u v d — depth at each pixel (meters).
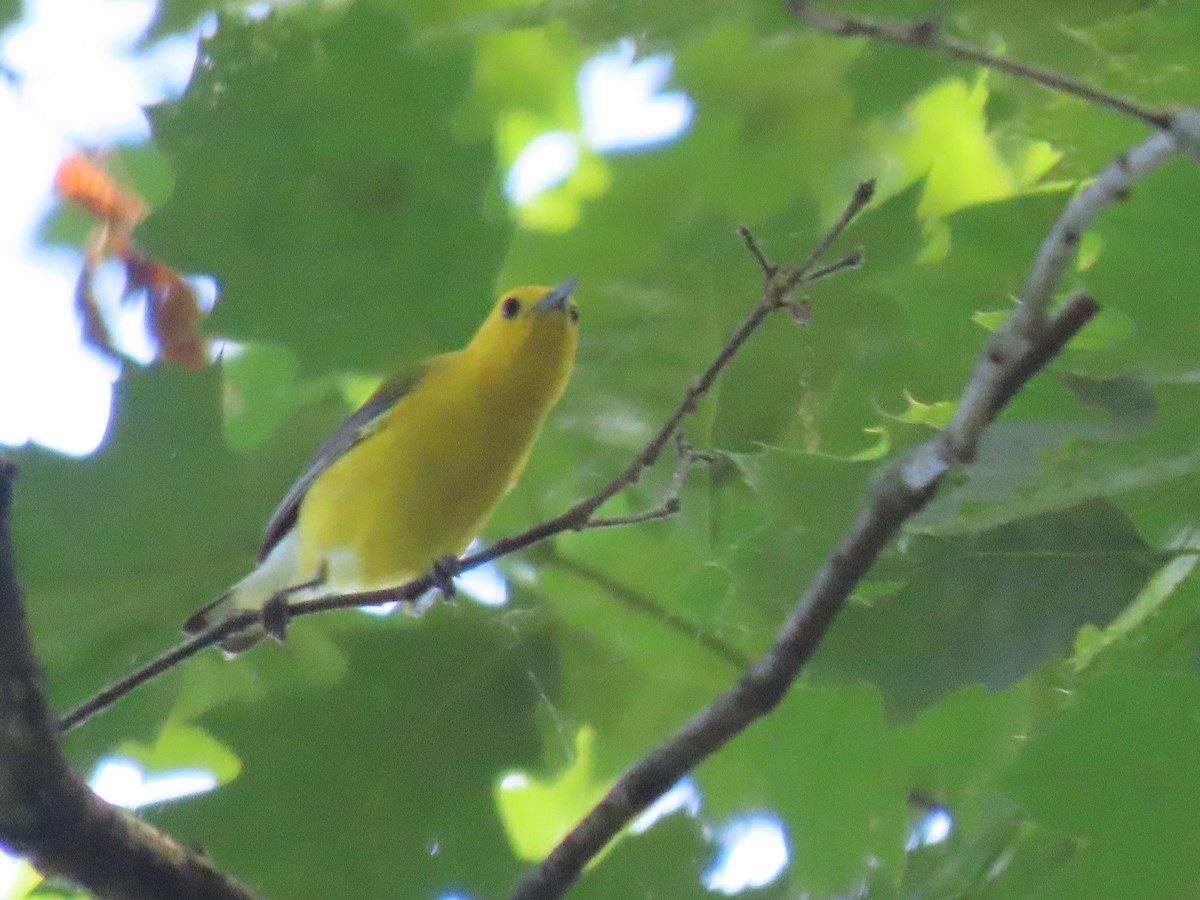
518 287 11.96
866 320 11.03
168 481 10.20
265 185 10.77
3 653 6.09
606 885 10.32
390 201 10.85
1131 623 8.02
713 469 11.01
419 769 10.21
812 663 7.92
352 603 8.17
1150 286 6.63
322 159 10.81
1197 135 5.81
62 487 10.07
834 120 13.02
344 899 9.91
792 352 11.12
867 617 7.88
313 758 10.07
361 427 10.77
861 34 6.30
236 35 10.84
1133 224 6.57
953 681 7.77
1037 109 9.15
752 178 13.09
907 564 7.84
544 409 10.92
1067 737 7.52
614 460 11.46
